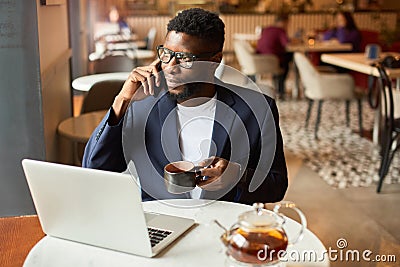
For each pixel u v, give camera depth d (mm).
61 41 3490
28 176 1442
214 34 1768
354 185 4176
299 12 11359
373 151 5098
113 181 1332
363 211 3662
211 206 1740
